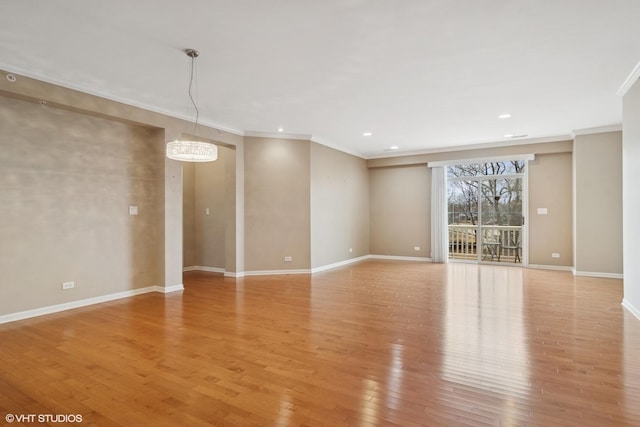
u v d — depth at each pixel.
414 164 8.83
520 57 3.46
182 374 2.61
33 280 4.10
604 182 6.28
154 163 5.39
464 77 3.96
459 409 2.12
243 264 6.63
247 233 6.66
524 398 2.25
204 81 4.08
